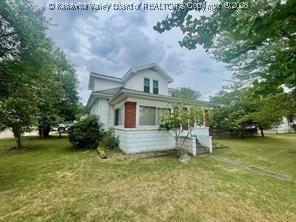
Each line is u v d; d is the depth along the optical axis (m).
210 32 1.59
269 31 1.20
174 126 7.94
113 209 3.35
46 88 8.10
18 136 10.41
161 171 5.71
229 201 3.66
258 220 2.99
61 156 8.15
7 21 5.70
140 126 8.79
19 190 4.30
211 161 7.14
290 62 1.26
